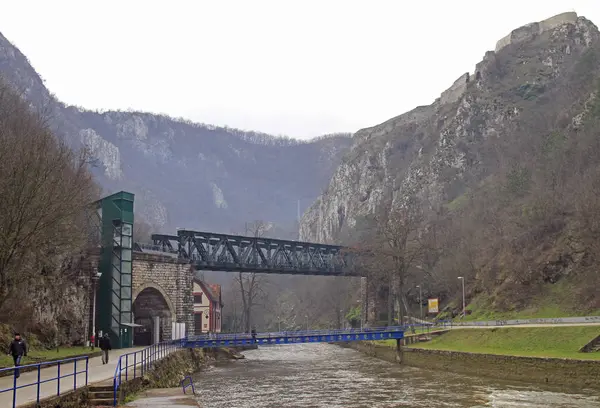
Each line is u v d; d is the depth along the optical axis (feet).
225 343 229.86
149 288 235.81
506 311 284.41
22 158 129.59
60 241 156.66
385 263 335.26
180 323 241.76
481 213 406.00
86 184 192.85
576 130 402.11
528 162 433.48
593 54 570.05
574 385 150.10
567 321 227.20
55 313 181.37
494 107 651.66
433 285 389.60
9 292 132.77
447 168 628.28
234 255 304.30
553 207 314.55
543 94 639.35
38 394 69.00
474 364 191.62
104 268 207.82
